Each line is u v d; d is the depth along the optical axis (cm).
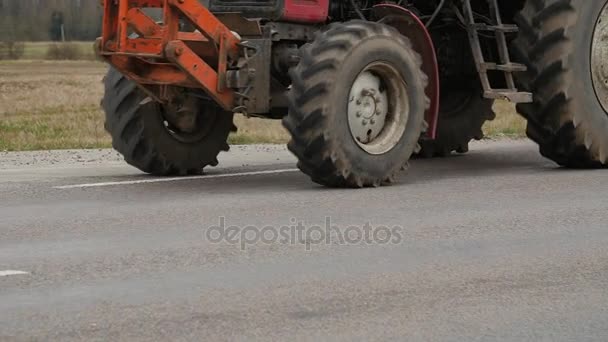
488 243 1412
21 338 1000
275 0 1938
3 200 1769
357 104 1880
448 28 2252
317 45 1841
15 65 16325
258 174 2122
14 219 1590
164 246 1389
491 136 3019
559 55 2089
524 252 1359
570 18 2095
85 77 11625
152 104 2033
